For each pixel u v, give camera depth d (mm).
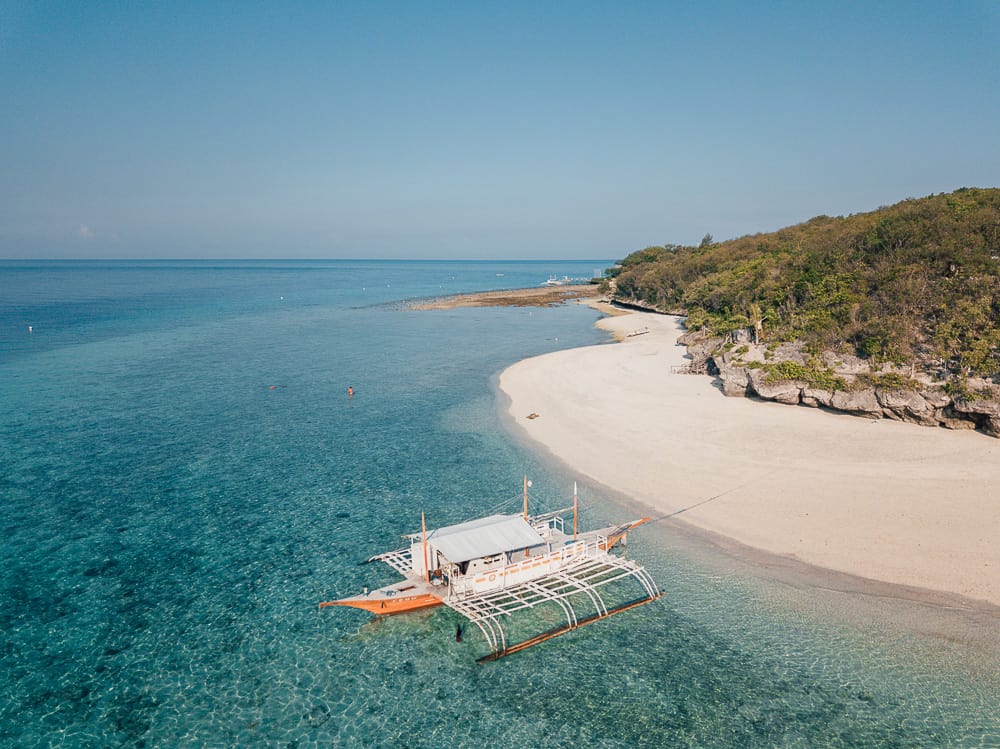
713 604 28656
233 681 24312
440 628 27891
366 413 60312
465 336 111500
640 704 23016
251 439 52312
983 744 20453
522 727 22094
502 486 42469
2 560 32719
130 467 45750
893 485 37812
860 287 61531
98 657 25500
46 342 100000
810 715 22078
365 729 22031
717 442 47156
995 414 43281
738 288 90625
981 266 54094
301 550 34156
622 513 37750
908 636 25500
